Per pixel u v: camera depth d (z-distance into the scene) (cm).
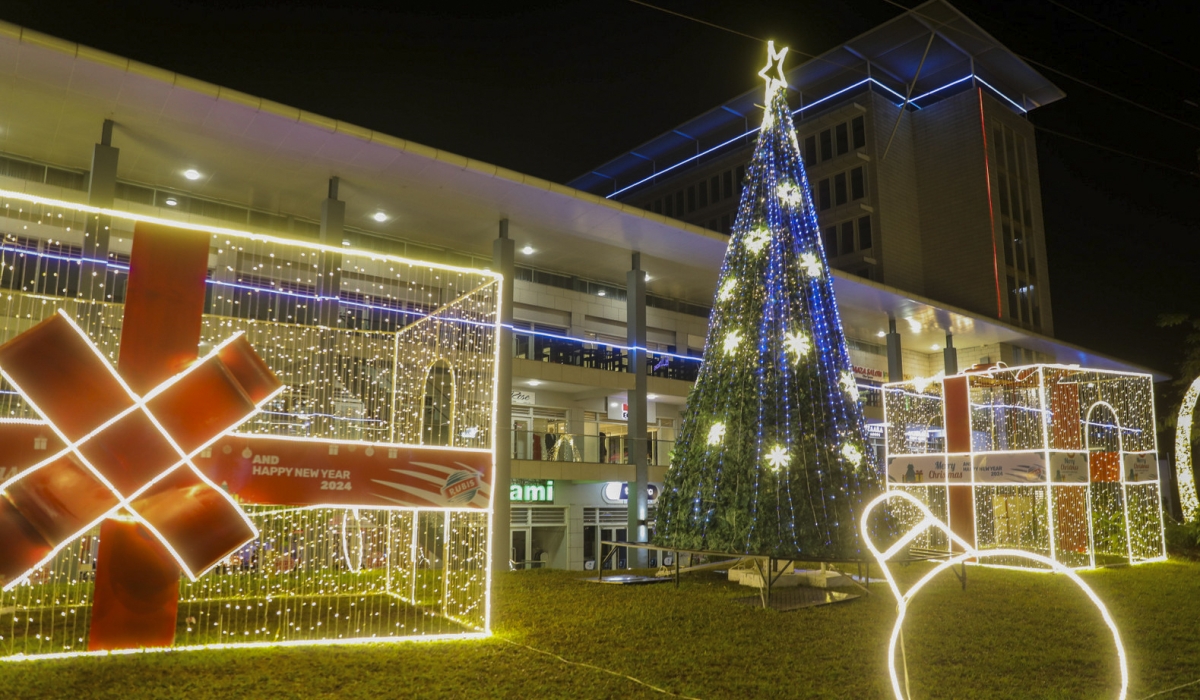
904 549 1223
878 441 3372
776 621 949
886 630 900
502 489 2039
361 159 1752
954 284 4128
